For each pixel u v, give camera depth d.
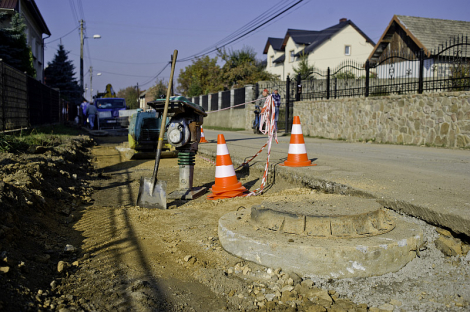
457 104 9.22
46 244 3.40
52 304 2.41
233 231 3.22
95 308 2.44
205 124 32.53
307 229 3.05
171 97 5.27
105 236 3.82
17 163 5.44
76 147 10.57
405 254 2.88
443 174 5.27
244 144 11.02
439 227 3.18
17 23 18.34
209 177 7.01
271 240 2.97
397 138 11.12
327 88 14.87
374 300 2.51
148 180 4.91
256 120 18.39
